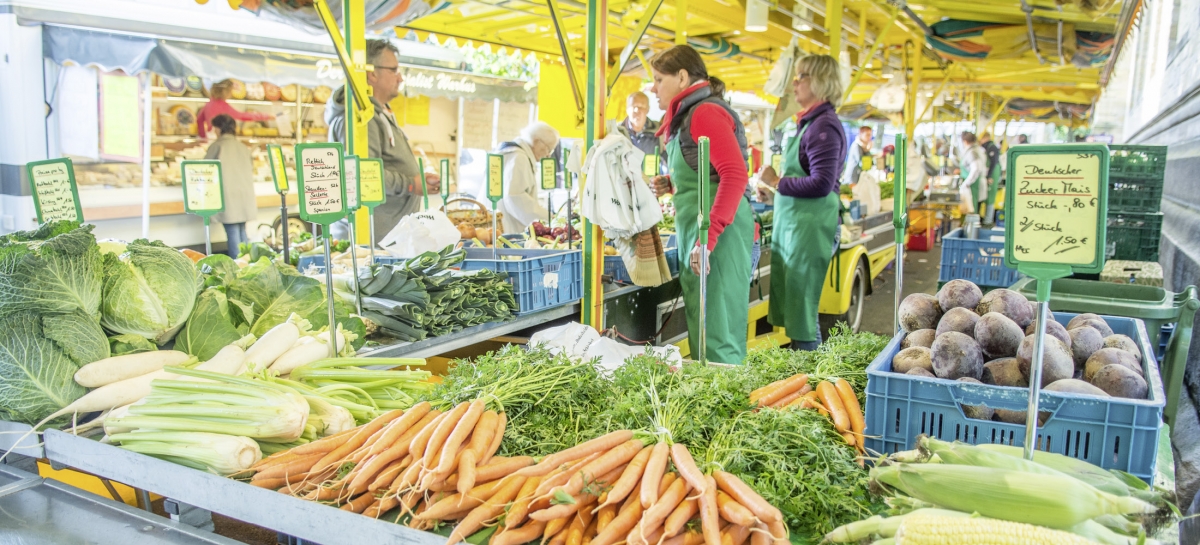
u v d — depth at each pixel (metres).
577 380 2.19
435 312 3.21
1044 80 15.20
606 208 3.93
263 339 2.54
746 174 3.81
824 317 6.79
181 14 7.04
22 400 2.18
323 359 2.60
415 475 1.77
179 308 2.52
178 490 1.94
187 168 3.30
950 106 20.25
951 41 9.26
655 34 8.16
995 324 2.04
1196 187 4.71
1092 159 1.51
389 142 5.53
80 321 2.29
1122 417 1.67
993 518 1.48
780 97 6.95
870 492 1.69
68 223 2.57
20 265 2.19
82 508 2.00
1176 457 3.22
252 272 3.00
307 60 7.94
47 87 6.79
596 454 1.84
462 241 4.69
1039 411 1.77
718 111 3.83
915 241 14.40
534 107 12.61
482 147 12.02
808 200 4.85
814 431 1.83
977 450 1.61
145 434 2.03
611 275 4.58
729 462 1.76
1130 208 4.78
